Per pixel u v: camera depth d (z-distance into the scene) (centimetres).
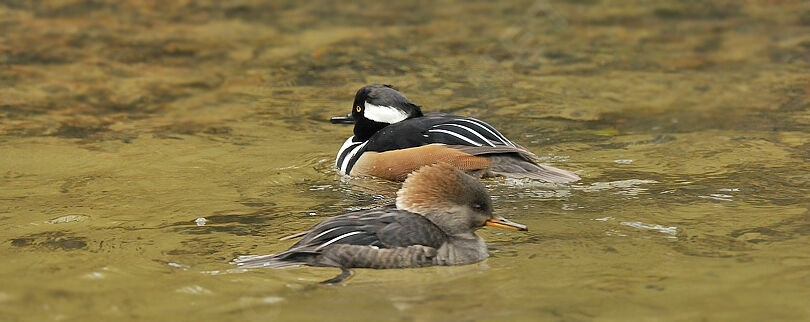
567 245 1054
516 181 1320
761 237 1068
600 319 855
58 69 1952
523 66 2030
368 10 2483
